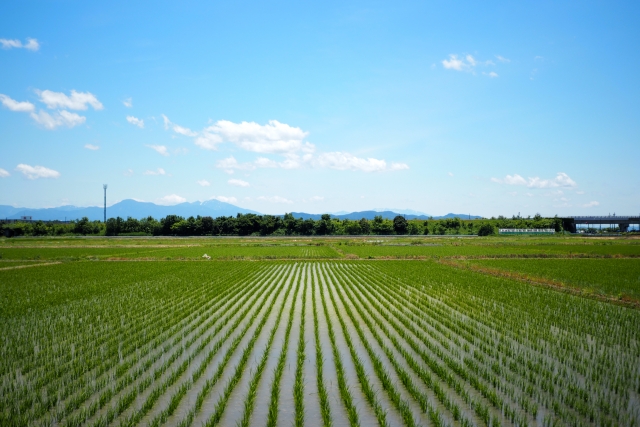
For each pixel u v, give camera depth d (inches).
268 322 832.9
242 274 1646.2
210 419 403.5
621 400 446.6
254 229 5334.6
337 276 1558.8
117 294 1162.0
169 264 2070.6
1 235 4793.3
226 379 520.4
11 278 1504.7
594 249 2714.1
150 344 669.3
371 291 1186.0
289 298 1122.0
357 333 740.7
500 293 1152.8
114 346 647.8
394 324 771.4
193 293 1178.6
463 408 434.6
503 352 622.5
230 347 644.1
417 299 1062.4
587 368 547.5
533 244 3243.1
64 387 487.8
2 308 959.6
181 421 406.6
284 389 493.4
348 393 459.2
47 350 633.6
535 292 1169.4
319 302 1063.6
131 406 441.1
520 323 798.5
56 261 2240.4
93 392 475.8
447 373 508.1
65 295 1141.1
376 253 2628.0
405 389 487.8
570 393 464.8
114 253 2701.8
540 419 405.7
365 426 400.5
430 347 636.1
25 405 430.3
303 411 433.1
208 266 1972.2
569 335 715.4
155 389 466.3
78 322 821.9
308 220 5319.9
